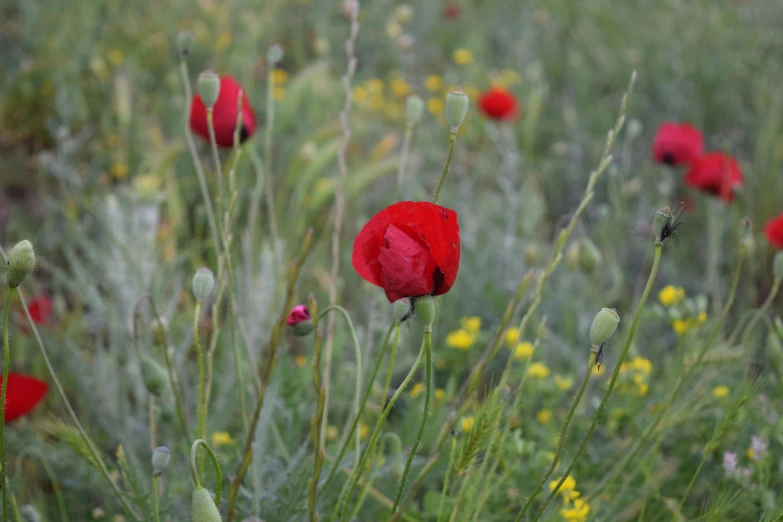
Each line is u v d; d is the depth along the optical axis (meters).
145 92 2.07
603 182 1.97
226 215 0.97
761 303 1.62
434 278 0.85
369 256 0.86
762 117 2.04
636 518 1.06
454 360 1.27
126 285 1.25
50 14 2.16
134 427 1.15
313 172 1.57
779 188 1.78
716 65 2.29
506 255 1.52
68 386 1.26
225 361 1.21
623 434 1.17
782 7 2.57
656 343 1.37
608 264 1.50
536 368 1.16
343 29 2.50
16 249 0.84
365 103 2.11
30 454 1.13
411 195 1.76
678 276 1.67
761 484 1.01
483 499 0.97
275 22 2.45
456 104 0.90
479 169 1.92
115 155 1.79
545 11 2.76
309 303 0.92
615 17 2.72
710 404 1.12
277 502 0.99
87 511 1.14
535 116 1.97
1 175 1.81
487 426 0.90
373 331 1.23
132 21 2.27
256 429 1.01
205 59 2.18
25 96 1.94
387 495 1.05
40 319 1.28
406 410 1.25
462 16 2.87
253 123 1.08
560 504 1.02
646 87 2.37
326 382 1.09
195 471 0.83
